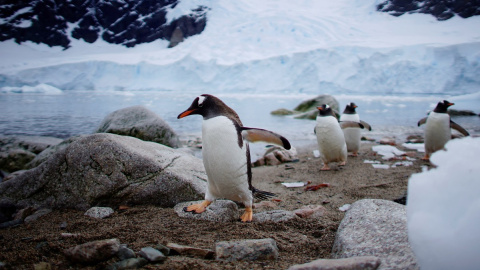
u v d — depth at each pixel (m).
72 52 60.84
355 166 6.97
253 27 48.41
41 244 2.96
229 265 2.54
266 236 3.23
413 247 1.75
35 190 4.49
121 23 66.88
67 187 4.38
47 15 65.12
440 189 1.71
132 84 43.84
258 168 7.31
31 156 7.87
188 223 3.59
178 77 42.28
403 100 26.83
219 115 3.65
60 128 13.82
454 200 1.65
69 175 4.41
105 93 38.44
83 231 3.45
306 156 8.35
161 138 8.12
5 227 3.78
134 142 4.85
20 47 59.81
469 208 1.59
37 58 55.84
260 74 37.84
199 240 3.08
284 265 2.56
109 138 4.56
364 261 2.20
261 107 23.11
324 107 6.72
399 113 19.00
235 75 38.88
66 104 25.52
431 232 1.64
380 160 7.50
